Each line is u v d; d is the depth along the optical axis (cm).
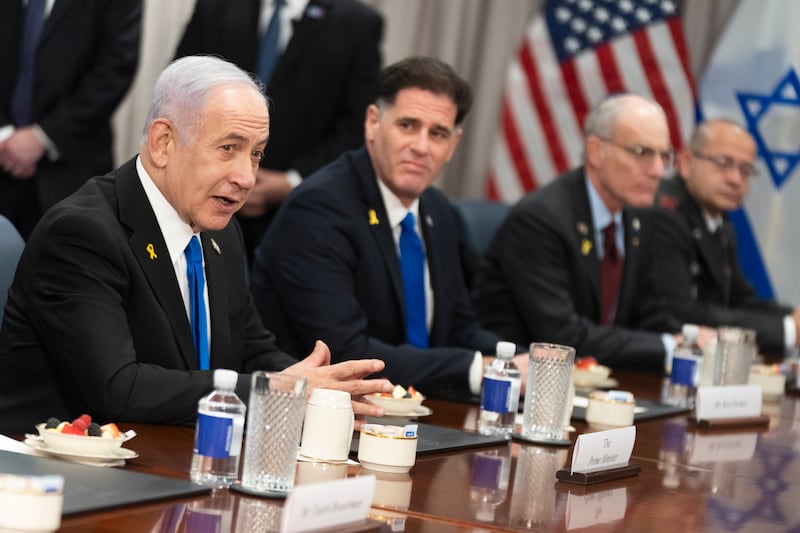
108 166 795
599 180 768
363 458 367
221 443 320
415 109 593
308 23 845
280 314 605
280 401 318
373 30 865
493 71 1152
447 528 301
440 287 630
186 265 452
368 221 604
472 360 556
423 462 383
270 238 614
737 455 471
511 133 1128
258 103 434
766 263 1139
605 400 504
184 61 436
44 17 768
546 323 740
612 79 1123
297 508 267
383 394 462
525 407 447
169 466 343
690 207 921
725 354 618
